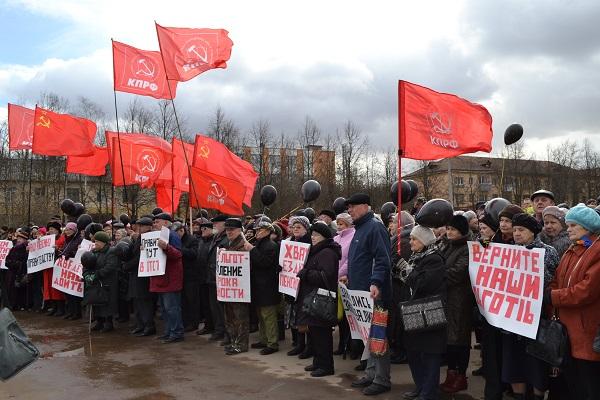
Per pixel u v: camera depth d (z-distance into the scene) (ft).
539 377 16.46
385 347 19.15
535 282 16.12
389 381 20.08
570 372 15.67
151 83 37.60
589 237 15.31
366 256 20.48
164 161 41.65
